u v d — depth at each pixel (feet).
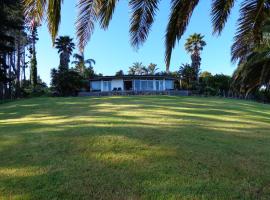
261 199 19.75
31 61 183.93
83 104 72.69
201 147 29.63
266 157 27.96
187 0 21.18
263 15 21.80
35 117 53.36
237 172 23.99
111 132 34.09
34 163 25.85
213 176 23.04
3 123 46.03
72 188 21.11
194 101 82.99
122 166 24.68
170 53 21.77
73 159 26.40
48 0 17.65
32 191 20.81
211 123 43.52
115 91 138.62
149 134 33.63
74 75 143.84
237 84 66.54
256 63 57.26
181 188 20.97
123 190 20.75
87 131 34.73
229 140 33.06
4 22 98.89
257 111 68.85
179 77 172.55
